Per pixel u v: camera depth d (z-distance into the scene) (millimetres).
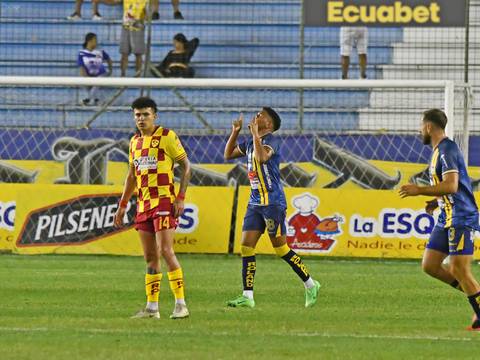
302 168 58406
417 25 59000
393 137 58562
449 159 28203
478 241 53781
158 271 31297
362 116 69438
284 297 37719
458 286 29984
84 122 70125
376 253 53594
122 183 58719
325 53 74375
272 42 75250
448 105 51875
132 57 73875
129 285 41000
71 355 23641
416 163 58031
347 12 59219
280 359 23406
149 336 26906
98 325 29328
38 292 38406
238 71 73625
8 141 59625
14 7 77500
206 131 62344
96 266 49156
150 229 31062
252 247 34969
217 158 58781
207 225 54562
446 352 24719
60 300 35938
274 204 34750
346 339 26797
